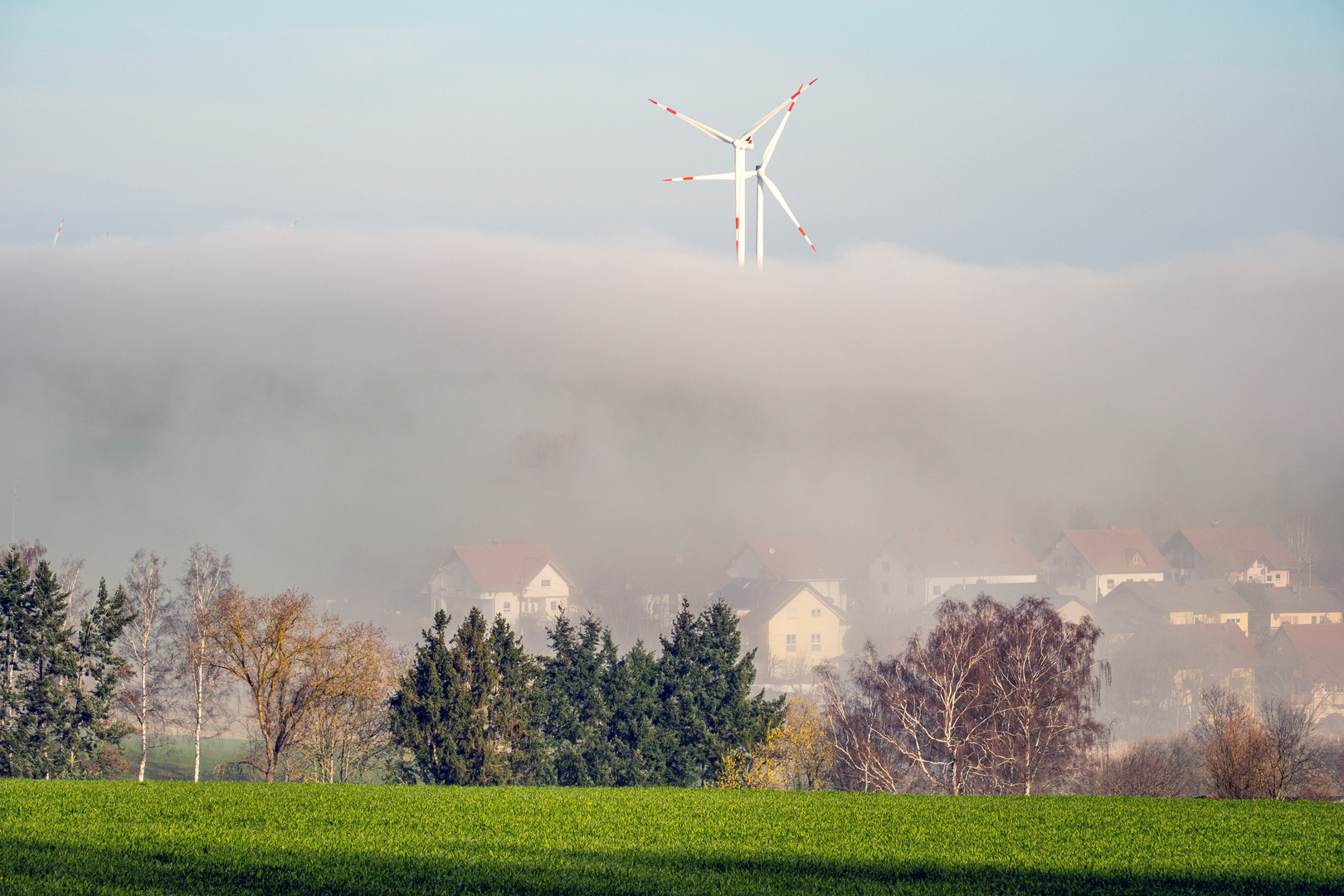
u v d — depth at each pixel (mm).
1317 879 51625
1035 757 109500
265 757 140000
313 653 113375
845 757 111562
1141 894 48875
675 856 52844
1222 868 53406
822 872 50844
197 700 130375
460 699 111625
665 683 124750
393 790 69188
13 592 117750
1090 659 117500
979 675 112062
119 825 54344
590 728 122062
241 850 49812
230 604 114688
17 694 115500
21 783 67688
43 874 43750
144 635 138625
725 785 111688
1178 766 131375
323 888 44031
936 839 58656
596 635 128125
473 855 51062
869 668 119562
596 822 60375
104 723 122062
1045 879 50969
